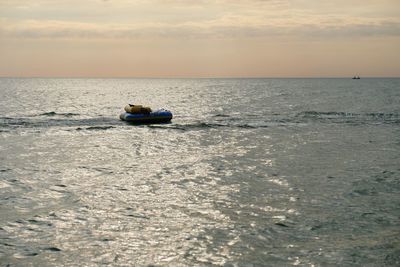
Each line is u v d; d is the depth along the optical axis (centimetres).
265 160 2753
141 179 2266
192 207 1789
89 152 3006
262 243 1420
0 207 1778
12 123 4322
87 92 12575
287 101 7875
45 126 4169
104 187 2102
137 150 3092
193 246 1404
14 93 11044
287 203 1830
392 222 1591
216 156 2892
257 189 2058
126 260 1309
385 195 1933
